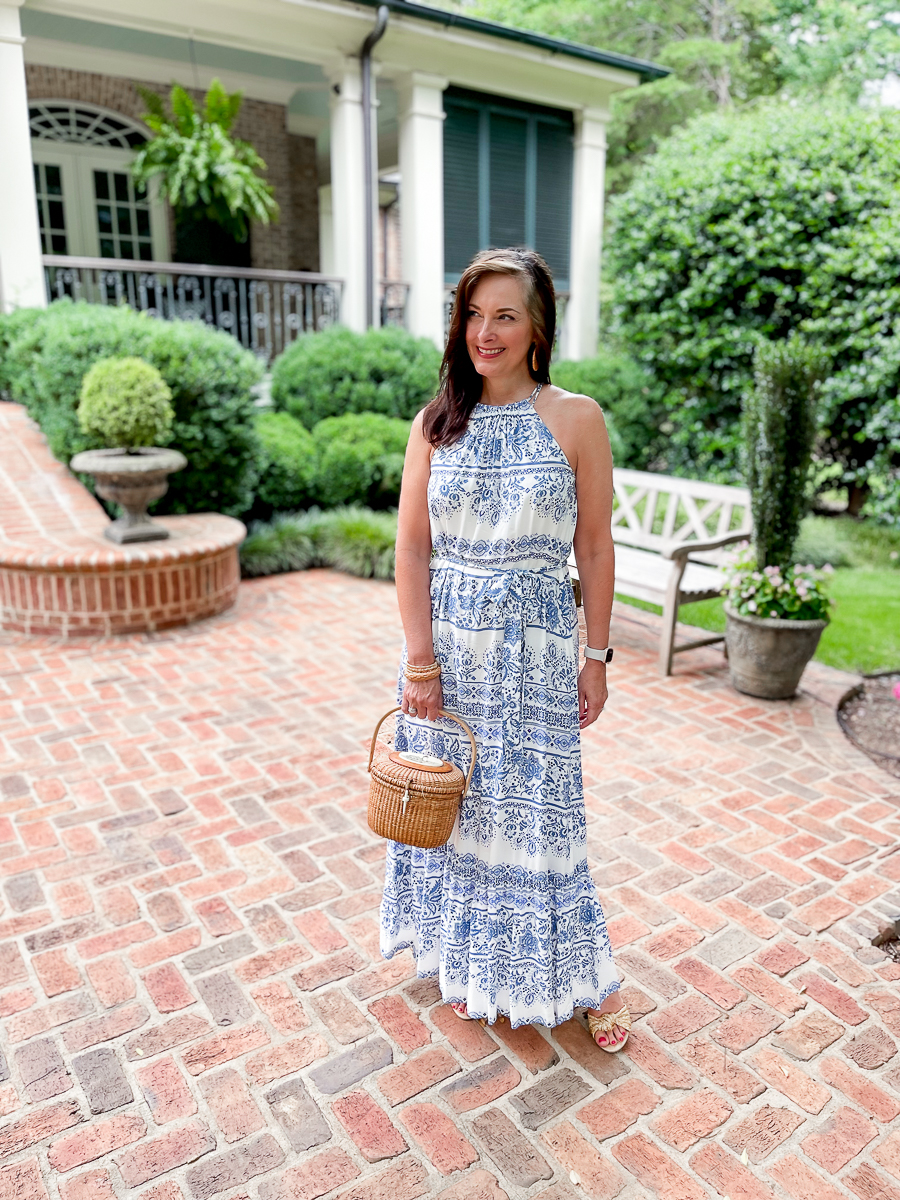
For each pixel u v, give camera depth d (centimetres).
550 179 1002
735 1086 201
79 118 1005
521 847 197
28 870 283
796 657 416
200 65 973
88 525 567
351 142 853
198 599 541
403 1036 215
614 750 373
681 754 370
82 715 405
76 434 603
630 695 434
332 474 712
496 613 187
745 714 412
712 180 828
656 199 882
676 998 229
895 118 812
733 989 232
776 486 412
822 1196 175
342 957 243
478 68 898
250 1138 186
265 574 664
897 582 657
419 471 191
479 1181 177
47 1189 175
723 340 849
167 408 527
